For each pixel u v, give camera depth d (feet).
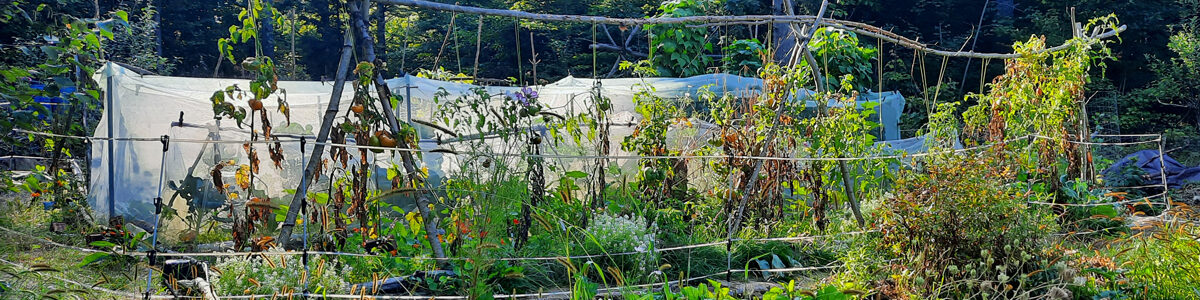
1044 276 14.96
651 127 21.61
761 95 20.93
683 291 14.06
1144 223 22.20
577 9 80.48
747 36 63.46
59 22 16.78
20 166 23.81
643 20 18.60
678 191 21.40
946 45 77.41
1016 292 14.12
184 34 91.50
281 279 14.44
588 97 26.40
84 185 23.73
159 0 83.82
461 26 85.66
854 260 15.80
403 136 16.31
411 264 16.78
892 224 15.44
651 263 16.71
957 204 14.83
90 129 24.90
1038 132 24.48
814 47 36.24
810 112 27.12
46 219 21.52
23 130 15.98
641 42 69.10
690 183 22.85
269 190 22.50
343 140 16.40
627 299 14.07
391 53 93.81
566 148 24.07
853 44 38.11
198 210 19.65
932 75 76.28
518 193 17.19
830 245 19.17
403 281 15.84
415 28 93.35
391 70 92.38
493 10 17.03
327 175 22.20
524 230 17.17
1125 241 18.11
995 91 25.26
